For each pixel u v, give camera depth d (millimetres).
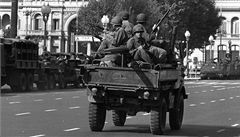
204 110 28156
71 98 33844
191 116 24828
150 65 16688
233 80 82625
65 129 18281
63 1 153125
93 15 85500
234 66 89562
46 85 45062
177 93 19188
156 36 18562
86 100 32250
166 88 17375
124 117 19891
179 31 89188
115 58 17156
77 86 49906
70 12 152750
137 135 17266
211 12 102438
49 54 50656
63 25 153250
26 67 40875
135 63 16641
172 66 18641
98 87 17016
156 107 17047
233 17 162125
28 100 31203
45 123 19891
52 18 153125
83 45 111562
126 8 76938
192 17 97062
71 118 21922
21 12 152750
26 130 17688
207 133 18547
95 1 86562
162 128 17344
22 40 40375
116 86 16859
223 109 28969
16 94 36719
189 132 18688
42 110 25141
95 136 16719
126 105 17375
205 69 84750
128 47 17188
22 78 40750
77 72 49375
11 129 17828
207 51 137375
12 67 39438
